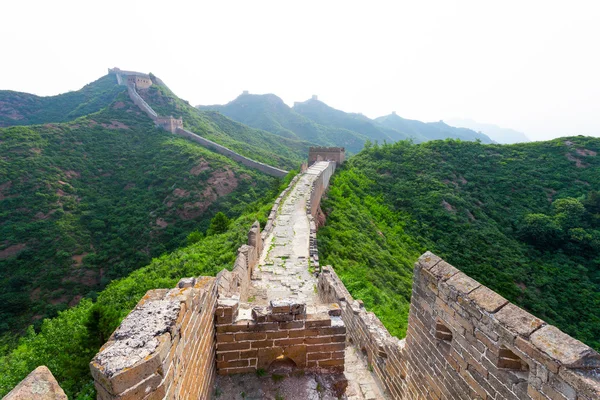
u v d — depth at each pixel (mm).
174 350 3127
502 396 4004
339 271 15648
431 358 5555
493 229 30781
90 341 9797
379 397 7168
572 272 25891
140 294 15109
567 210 30578
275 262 14297
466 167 40938
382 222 30812
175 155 55000
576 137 43250
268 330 5027
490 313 4219
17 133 48781
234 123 110250
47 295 29625
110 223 40094
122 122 67312
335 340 5223
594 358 3182
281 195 26359
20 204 37344
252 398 4727
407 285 18875
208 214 42094
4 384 9766
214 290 4957
